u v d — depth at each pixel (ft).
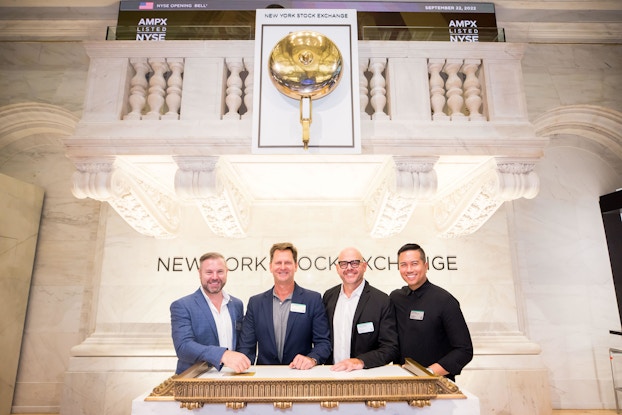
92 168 10.94
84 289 18.84
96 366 16.11
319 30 11.28
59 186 19.85
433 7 19.33
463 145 11.07
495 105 11.68
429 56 12.05
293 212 18.30
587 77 19.51
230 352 7.74
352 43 11.23
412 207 13.16
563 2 19.86
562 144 20.51
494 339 17.11
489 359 16.57
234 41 12.00
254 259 17.88
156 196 14.55
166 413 6.41
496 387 16.24
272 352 9.94
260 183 14.83
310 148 10.68
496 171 11.26
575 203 19.97
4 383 17.02
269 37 11.22
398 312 10.80
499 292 17.93
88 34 19.44
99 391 15.81
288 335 9.95
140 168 12.46
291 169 13.08
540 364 16.61
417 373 6.99
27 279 18.37
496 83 11.86
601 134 20.25
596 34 19.77
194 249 17.99
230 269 17.78
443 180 14.11
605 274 19.31
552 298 18.95
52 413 17.70
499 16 19.81
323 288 17.66
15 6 19.36
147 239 18.03
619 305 17.56
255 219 18.21
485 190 12.03
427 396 6.50
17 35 19.30
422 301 10.35
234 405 6.37
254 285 17.66
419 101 11.66
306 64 10.58
